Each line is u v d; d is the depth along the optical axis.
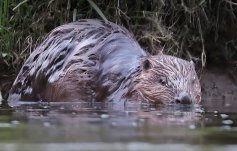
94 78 13.63
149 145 5.72
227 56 17.19
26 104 12.59
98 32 14.20
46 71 13.84
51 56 13.86
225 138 6.44
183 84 12.99
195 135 6.72
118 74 13.49
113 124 7.82
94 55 13.79
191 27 16.77
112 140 6.13
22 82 14.35
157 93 13.05
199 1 16.50
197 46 16.95
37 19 16.19
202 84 16.34
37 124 7.80
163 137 6.48
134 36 15.63
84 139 6.20
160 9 16.23
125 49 13.92
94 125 7.66
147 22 16.34
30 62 14.34
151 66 13.40
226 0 16.92
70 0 16.19
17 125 7.68
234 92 16.33
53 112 10.05
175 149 5.43
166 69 13.23
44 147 5.52
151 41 15.91
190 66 13.56
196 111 10.75
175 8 16.50
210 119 9.02
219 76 16.73
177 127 7.60
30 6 16.16
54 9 16.12
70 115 9.34
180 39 16.56
